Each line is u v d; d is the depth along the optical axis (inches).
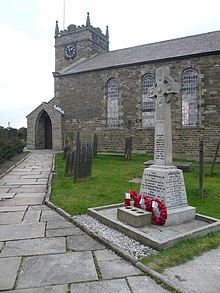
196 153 756.6
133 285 125.3
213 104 733.3
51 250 163.9
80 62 1120.8
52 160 660.7
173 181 219.5
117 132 894.4
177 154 783.1
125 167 534.3
